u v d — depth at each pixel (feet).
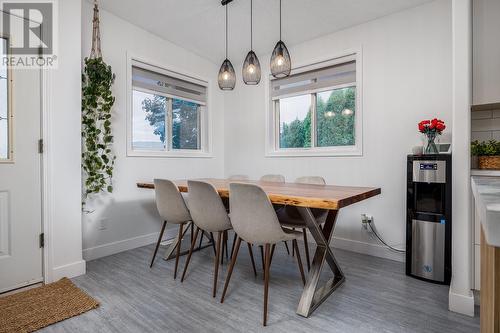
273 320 5.40
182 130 12.69
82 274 7.55
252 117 13.07
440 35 8.21
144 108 11.01
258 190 5.32
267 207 5.35
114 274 7.58
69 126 7.42
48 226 6.98
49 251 6.99
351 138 10.50
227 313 5.64
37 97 6.88
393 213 9.04
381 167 9.29
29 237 6.72
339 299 6.25
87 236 8.75
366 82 9.61
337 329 5.11
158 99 11.59
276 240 5.53
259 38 11.06
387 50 9.16
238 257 9.10
